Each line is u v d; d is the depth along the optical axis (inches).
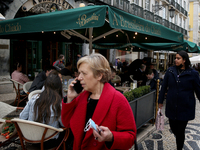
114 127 48.3
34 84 172.9
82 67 50.3
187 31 1295.5
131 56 719.1
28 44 382.3
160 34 162.9
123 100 49.6
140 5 745.6
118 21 110.7
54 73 86.9
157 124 124.2
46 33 222.5
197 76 104.2
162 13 928.3
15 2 307.7
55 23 122.1
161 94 118.0
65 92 166.6
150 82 183.3
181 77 105.4
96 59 49.8
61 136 86.3
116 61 592.4
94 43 279.9
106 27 192.4
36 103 80.6
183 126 106.1
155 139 138.3
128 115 48.9
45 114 79.0
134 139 48.6
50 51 438.3
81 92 52.9
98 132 42.2
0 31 153.3
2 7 285.7
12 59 350.3
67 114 54.5
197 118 198.1
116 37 235.5
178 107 104.6
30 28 134.2
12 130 94.3
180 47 292.2
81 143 51.0
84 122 50.8
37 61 402.3
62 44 459.5
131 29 123.2
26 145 84.4
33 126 75.8
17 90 202.1
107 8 104.3
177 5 1072.8
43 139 76.4
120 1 600.1
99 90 51.8
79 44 485.7
